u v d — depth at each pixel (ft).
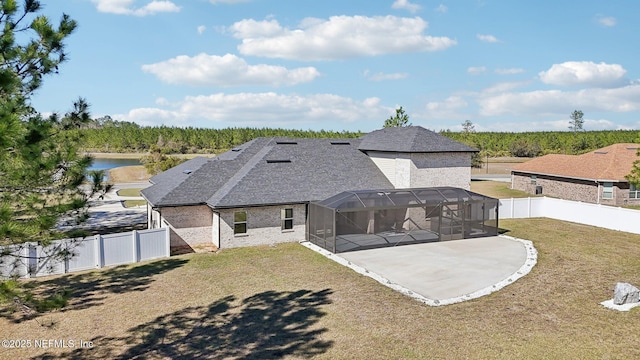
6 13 29.91
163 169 191.11
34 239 30.68
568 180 145.79
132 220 109.91
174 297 56.54
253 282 62.49
